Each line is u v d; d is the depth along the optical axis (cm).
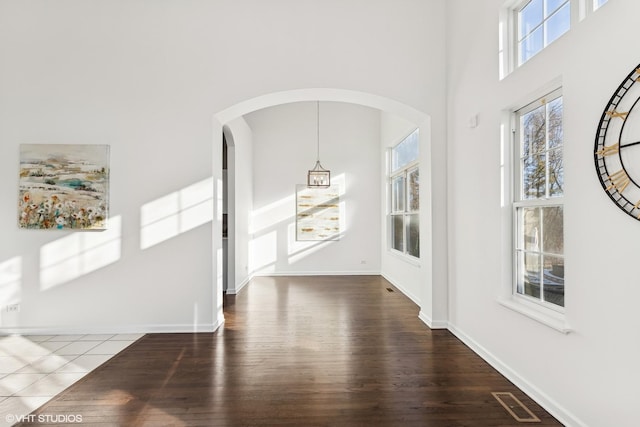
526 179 289
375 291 627
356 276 781
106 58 404
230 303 541
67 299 400
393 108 440
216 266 421
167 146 405
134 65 405
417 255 580
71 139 401
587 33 208
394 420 232
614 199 188
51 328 398
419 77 418
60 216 398
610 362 193
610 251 193
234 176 616
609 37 193
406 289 602
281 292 620
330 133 807
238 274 637
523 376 270
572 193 221
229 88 408
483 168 332
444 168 417
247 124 723
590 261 207
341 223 803
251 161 780
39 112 399
